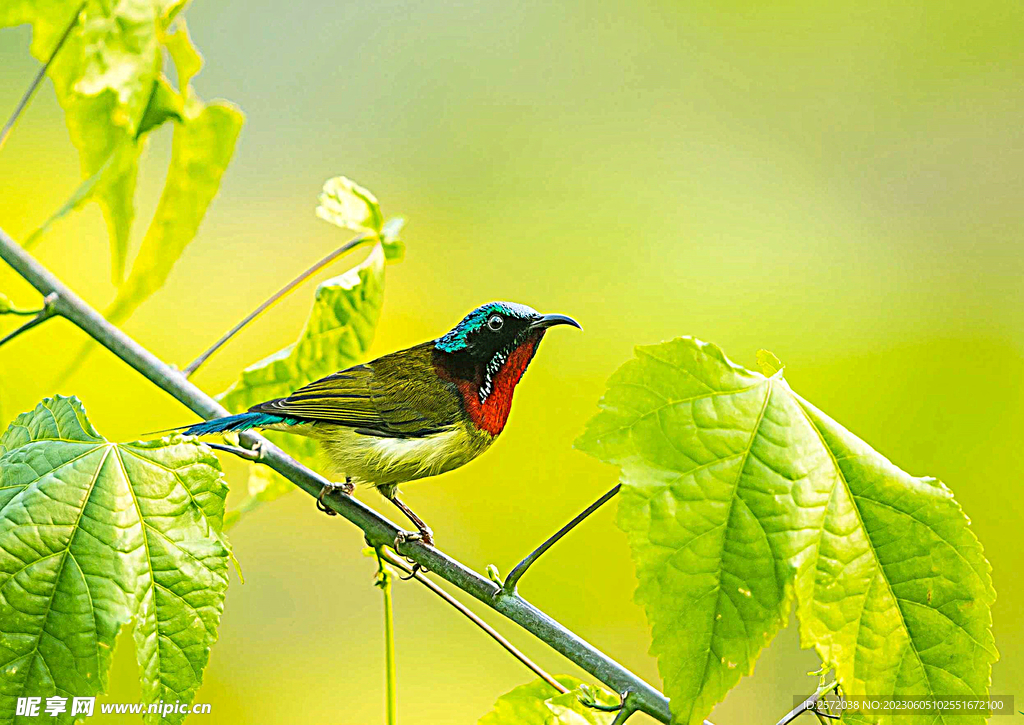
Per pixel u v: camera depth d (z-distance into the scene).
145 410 13.20
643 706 6.16
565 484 14.06
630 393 5.53
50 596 5.64
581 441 5.46
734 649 5.31
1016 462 14.41
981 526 14.23
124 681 11.50
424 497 13.96
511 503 13.91
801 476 5.50
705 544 5.37
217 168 9.85
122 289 9.84
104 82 9.05
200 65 9.67
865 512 5.52
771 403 5.64
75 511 5.86
